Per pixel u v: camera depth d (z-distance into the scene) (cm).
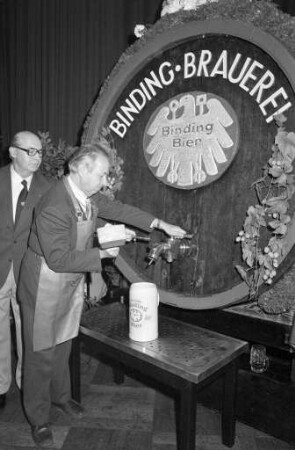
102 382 248
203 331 191
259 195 176
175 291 207
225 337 183
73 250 176
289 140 159
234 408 185
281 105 169
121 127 225
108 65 340
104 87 232
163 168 209
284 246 164
